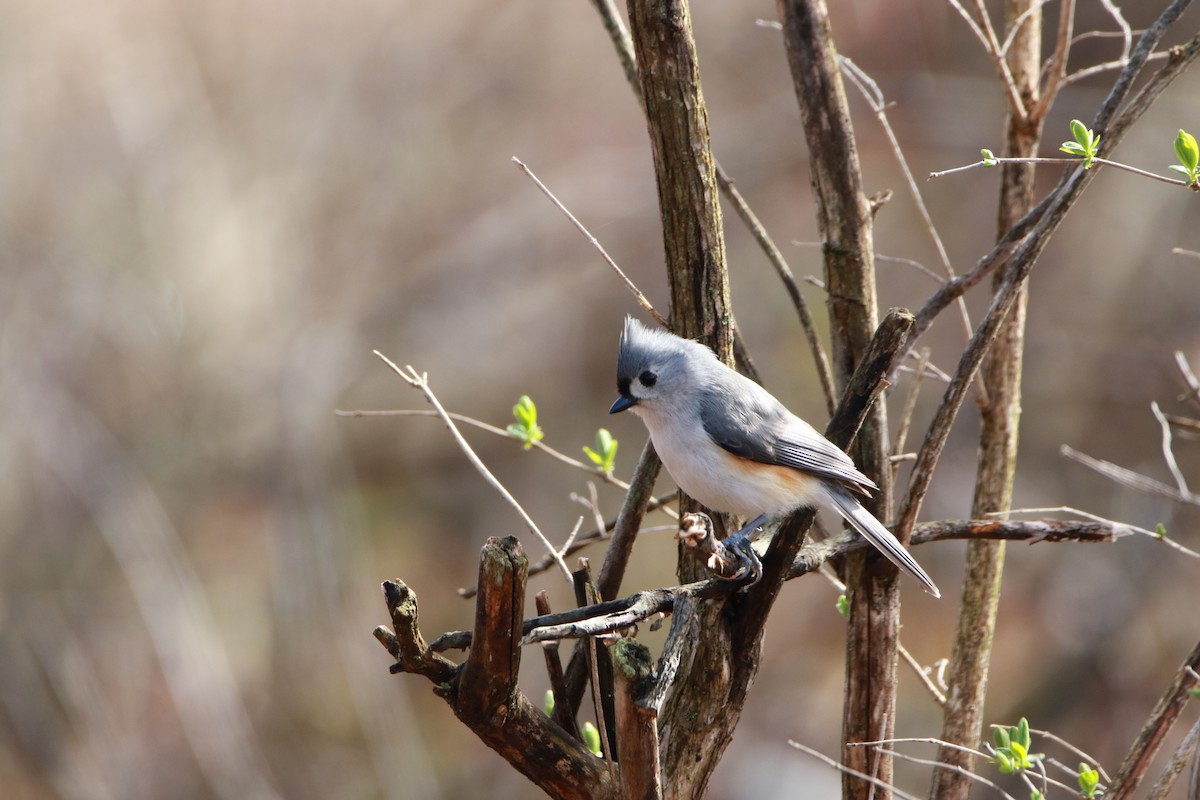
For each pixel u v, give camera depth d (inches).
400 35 636.7
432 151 634.8
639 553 566.9
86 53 596.4
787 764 507.5
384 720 530.3
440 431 616.4
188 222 597.6
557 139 642.2
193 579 542.3
